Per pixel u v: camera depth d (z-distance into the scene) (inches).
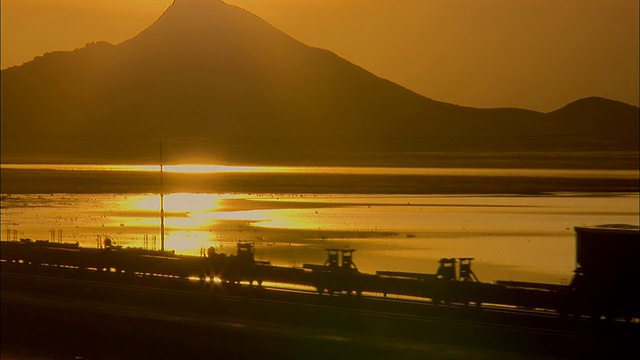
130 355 4911.4
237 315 5088.6
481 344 4146.2
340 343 4249.5
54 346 5216.5
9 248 7824.8
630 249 4623.5
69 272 7007.9
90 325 5349.4
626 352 3806.6
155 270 6569.9
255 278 5895.7
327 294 5349.4
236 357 4512.8
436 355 3978.8
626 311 4419.3
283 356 4384.8
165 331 4958.2
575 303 4483.3
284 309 4970.5
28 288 6540.4
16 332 5541.3
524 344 4030.5
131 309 5511.8
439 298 4940.9
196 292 5787.4
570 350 3890.3
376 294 5482.3
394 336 4392.2
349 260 5846.5
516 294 4692.4
